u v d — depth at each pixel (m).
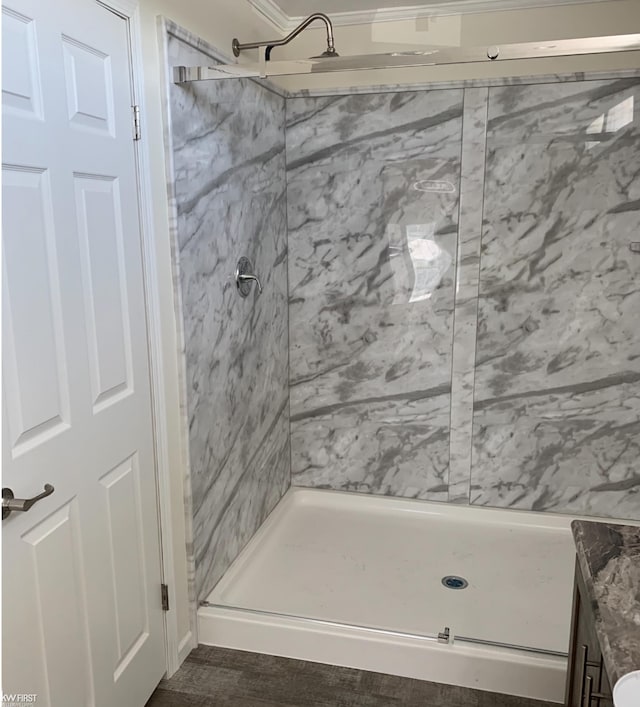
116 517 1.84
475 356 3.08
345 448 3.34
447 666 2.18
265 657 2.32
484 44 2.81
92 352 1.70
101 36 1.67
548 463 3.09
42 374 1.50
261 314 2.90
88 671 1.73
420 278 3.07
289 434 3.40
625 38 1.87
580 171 2.80
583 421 3.01
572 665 1.46
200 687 2.16
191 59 2.14
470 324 3.05
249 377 2.80
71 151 1.57
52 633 1.56
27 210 1.43
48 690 1.56
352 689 2.16
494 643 2.19
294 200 3.15
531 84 2.78
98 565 1.76
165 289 2.06
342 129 3.02
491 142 2.87
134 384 1.91
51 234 1.51
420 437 3.23
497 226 2.93
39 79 1.44
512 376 3.06
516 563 2.84
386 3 2.78
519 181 2.87
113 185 1.76
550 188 2.85
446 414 3.17
